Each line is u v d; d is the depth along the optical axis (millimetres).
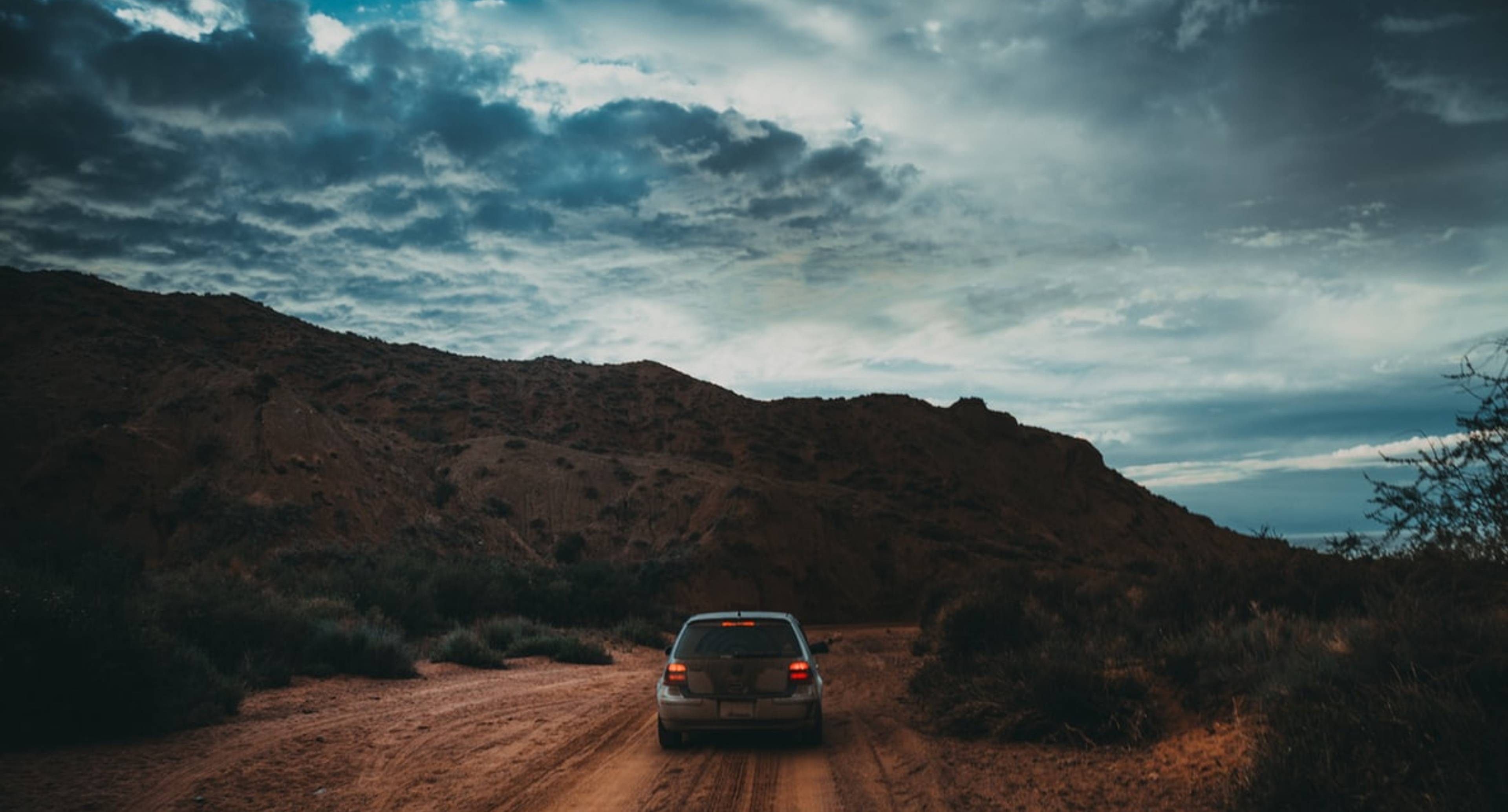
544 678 19172
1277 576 12633
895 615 59969
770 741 11039
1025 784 8078
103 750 9953
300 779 8727
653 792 8125
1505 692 6176
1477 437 6797
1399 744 5934
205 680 12672
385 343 97188
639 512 61688
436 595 29875
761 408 98125
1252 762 6828
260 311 89438
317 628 18969
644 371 104812
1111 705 9805
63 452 38250
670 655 10789
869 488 84438
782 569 56844
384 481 48656
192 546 36000
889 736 11188
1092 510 92562
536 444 69312
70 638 10438
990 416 101500
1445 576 7863
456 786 8430
